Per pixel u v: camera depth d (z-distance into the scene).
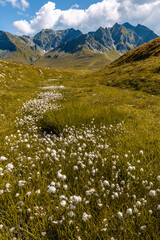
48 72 43.69
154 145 4.19
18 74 30.28
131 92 17.64
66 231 1.90
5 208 2.25
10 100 13.02
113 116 7.64
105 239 1.82
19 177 2.95
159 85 18.34
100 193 2.46
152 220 2.07
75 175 3.09
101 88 20.59
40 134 6.18
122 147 4.15
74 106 8.86
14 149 4.18
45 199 2.33
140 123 7.46
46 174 3.05
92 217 2.07
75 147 4.24
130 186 2.61
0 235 1.80
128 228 1.89
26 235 1.86
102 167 3.27
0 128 6.70
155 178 2.79
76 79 37.38
